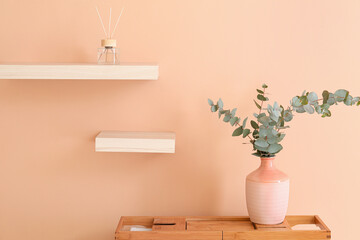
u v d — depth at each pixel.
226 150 1.79
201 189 1.81
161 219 1.71
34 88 1.74
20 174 1.78
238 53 1.74
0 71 1.53
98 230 1.81
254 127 1.64
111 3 1.72
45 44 1.73
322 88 1.76
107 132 1.75
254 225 1.64
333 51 1.75
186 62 1.74
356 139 1.79
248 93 1.76
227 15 1.73
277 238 1.56
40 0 1.71
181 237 1.56
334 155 1.80
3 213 1.79
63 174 1.78
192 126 1.77
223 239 1.56
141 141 1.61
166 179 1.80
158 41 1.73
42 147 1.77
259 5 1.73
